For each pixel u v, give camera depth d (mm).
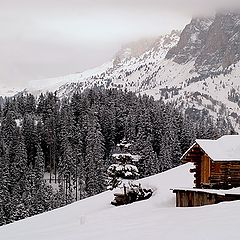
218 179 33500
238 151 34062
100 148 102625
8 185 98375
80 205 42812
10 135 118375
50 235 18594
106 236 15625
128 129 118875
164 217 20266
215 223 15539
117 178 51094
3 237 21453
